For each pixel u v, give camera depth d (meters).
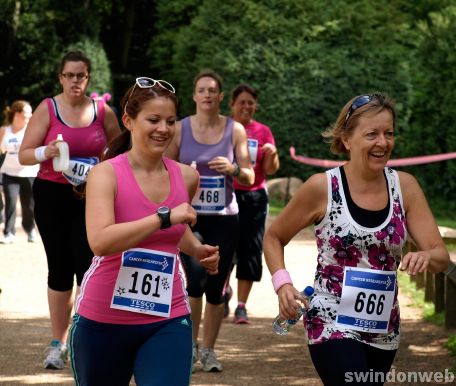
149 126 5.95
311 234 22.22
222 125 10.25
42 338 11.46
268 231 6.43
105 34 48.34
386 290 6.07
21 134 18.91
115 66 48.25
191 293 9.74
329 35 32.56
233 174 9.90
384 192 6.13
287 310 6.08
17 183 19.12
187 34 34.84
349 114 6.12
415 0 38.03
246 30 32.25
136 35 48.28
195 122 10.22
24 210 19.28
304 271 16.77
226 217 9.98
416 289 15.37
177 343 5.88
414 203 6.21
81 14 40.97
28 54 40.97
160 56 41.66
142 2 48.12
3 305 13.50
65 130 9.73
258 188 12.38
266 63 31.70
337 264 6.08
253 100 12.60
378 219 6.07
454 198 29.34
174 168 6.15
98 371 5.95
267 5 32.75
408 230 6.26
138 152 6.04
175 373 5.77
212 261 6.50
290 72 31.59
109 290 5.91
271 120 31.61
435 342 11.48
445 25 28.64
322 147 31.66
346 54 31.80
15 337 11.49
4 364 10.10
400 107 31.25
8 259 17.39
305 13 32.16
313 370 9.99
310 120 31.50
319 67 31.56
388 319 6.08
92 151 9.83
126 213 5.93
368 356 6.13
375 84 31.45
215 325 9.96
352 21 32.62
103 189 5.88
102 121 9.91
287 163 31.69
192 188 6.31
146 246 5.95
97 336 5.92
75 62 9.70
